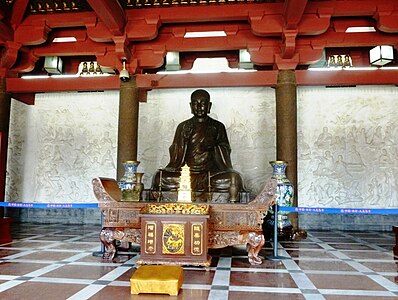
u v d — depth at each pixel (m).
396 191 12.44
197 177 10.59
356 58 12.77
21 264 6.00
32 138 13.98
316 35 10.70
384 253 7.46
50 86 11.95
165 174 10.62
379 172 12.55
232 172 10.66
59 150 13.82
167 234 5.84
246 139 13.11
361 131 12.73
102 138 13.69
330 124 12.86
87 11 10.59
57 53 11.53
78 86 11.90
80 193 13.57
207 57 13.23
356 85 12.09
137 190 7.53
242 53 12.34
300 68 12.49
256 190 12.84
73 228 11.95
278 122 10.81
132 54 11.23
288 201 9.23
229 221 6.33
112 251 6.56
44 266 5.87
